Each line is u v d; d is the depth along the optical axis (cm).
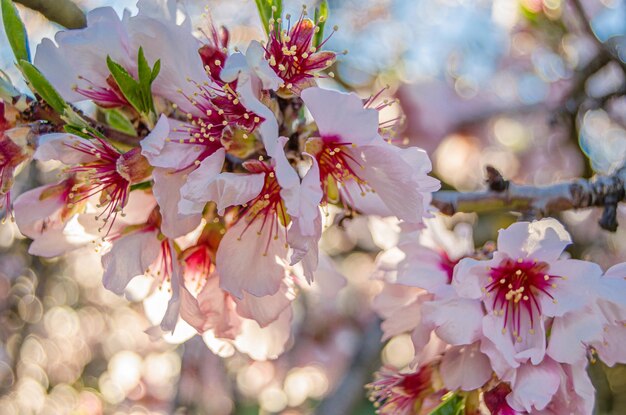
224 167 28
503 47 75
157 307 30
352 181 28
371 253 82
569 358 29
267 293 28
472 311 29
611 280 29
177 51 28
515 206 32
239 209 29
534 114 73
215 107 28
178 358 95
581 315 29
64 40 28
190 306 28
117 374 95
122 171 27
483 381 29
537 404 28
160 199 27
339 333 85
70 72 28
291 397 85
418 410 30
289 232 26
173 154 27
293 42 28
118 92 29
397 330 31
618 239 63
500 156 75
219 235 29
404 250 32
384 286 32
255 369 85
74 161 28
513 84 75
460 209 32
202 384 77
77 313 99
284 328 31
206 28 30
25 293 91
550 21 52
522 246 29
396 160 27
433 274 31
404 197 27
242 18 73
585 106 49
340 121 27
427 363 30
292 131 28
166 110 28
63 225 29
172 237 28
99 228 28
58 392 98
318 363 83
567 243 29
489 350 29
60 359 100
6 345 91
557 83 68
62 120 28
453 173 72
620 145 64
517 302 29
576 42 53
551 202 32
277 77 27
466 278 29
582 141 59
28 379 96
